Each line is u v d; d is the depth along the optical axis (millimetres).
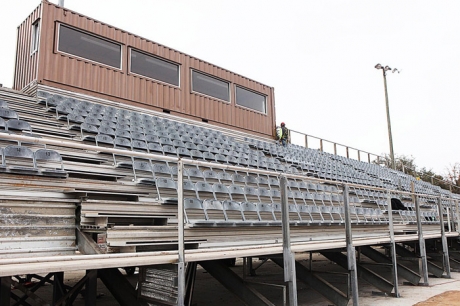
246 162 11422
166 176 7145
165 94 12930
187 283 4500
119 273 4418
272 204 7043
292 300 4926
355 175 17203
